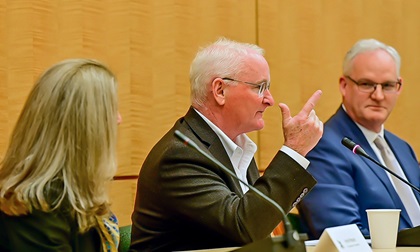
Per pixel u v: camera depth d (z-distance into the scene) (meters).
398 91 5.79
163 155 4.10
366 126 5.69
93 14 6.17
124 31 6.32
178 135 3.24
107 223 3.35
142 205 4.22
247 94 4.29
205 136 4.22
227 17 6.89
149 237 4.15
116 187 6.25
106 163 3.29
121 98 6.30
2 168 3.29
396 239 4.12
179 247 4.08
